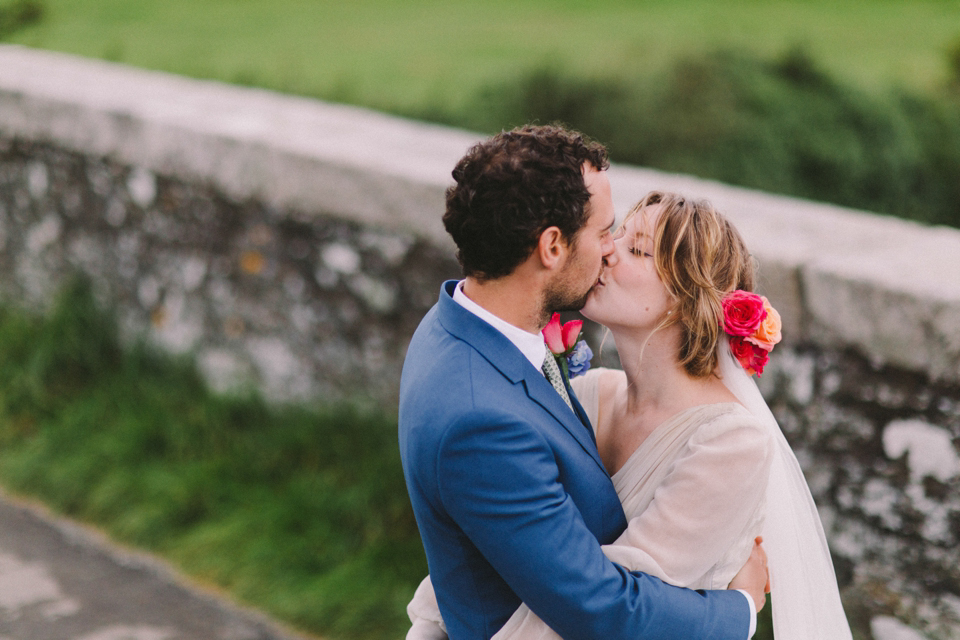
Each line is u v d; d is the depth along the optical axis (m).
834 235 2.55
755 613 1.46
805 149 5.88
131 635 2.72
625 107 5.84
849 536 2.38
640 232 1.53
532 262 1.35
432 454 1.32
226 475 3.32
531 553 1.29
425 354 1.42
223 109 3.80
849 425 2.32
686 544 1.41
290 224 3.39
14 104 4.01
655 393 1.58
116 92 3.97
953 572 2.22
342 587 2.81
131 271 3.87
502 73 6.12
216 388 3.71
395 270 3.19
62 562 3.09
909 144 6.02
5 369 3.89
